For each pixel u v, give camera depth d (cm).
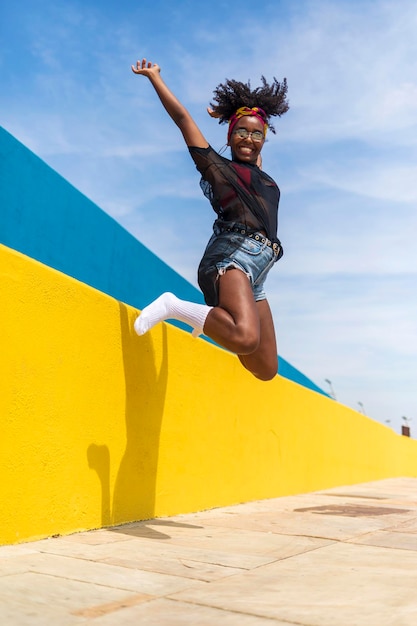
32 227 473
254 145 361
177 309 345
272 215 350
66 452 338
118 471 383
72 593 211
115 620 184
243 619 188
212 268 337
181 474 462
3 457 294
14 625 175
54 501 327
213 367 525
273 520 438
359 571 261
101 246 565
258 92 364
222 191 343
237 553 298
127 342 399
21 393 307
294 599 213
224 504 536
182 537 344
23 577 229
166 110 350
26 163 470
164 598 210
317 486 828
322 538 354
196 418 490
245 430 590
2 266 298
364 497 704
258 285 363
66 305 342
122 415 391
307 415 797
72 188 527
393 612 198
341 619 190
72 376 345
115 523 378
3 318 297
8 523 295
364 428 1164
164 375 443
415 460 1811
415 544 338
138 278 627
